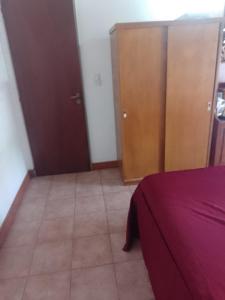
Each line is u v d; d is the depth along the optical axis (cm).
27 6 239
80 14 252
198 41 222
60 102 279
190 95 241
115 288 155
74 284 159
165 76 233
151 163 269
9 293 156
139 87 235
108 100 289
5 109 251
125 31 213
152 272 137
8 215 220
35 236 205
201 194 141
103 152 313
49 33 250
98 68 274
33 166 305
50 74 266
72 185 283
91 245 192
